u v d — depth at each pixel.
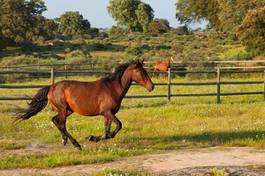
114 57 51.44
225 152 11.13
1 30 68.75
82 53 58.03
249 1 57.25
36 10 84.69
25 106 18.86
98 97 11.07
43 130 13.95
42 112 17.16
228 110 17.64
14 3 71.50
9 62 45.03
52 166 9.85
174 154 10.88
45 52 65.19
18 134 13.49
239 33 48.53
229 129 14.23
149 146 12.12
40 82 29.81
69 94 11.12
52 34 93.19
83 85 11.21
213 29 95.88
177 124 15.06
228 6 60.72
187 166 9.58
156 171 9.18
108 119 11.16
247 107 18.56
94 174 8.98
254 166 9.53
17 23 70.62
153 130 14.05
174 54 53.47
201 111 17.42
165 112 17.33
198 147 11.99
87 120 15.80
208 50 59.41
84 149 11.39
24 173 9.34
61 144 12.36
